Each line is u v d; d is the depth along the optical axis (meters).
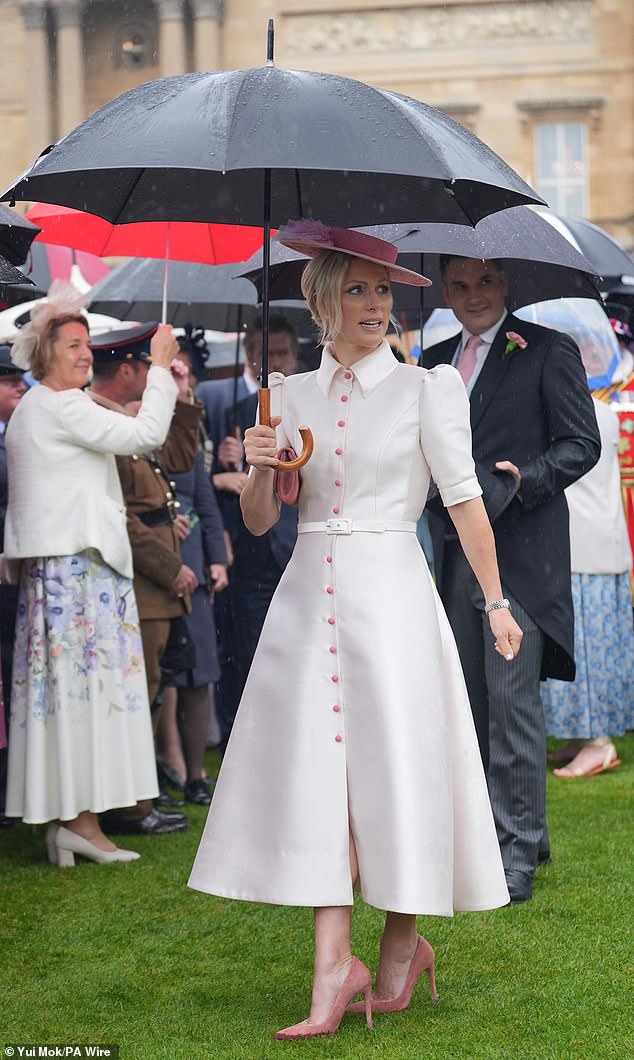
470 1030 3.45
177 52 42.62
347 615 3.46
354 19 41.91
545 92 41.22
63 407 5.36
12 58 43.38
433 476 3.54
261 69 3.56
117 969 4.04
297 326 7.49
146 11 42.75
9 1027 3.53
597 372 6.91
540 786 4.77
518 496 4.63
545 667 4.88
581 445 4.73
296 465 3.50
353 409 3.55
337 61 42.16
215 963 4.09
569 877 4.91
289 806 3.39
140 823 5.87
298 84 3.47
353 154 3.29
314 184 4.10
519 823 4.74
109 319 9.44
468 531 3.51
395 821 3.29
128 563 5.50
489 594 3.53
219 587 6.68
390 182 3.94
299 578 3.55
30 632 5.37
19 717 5.36
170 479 6.55
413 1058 3.25
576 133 41.31
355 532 3.50
